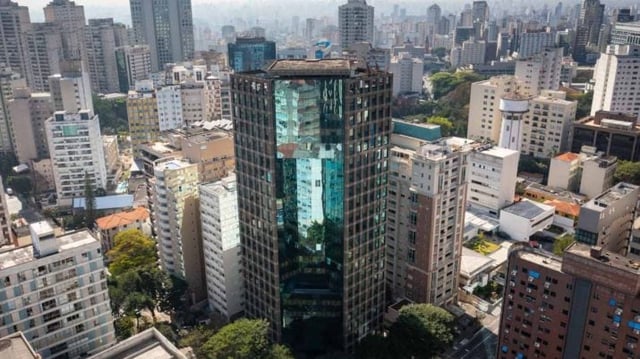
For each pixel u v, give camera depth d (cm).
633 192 18650
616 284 11650
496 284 19038
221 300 17650
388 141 14550
